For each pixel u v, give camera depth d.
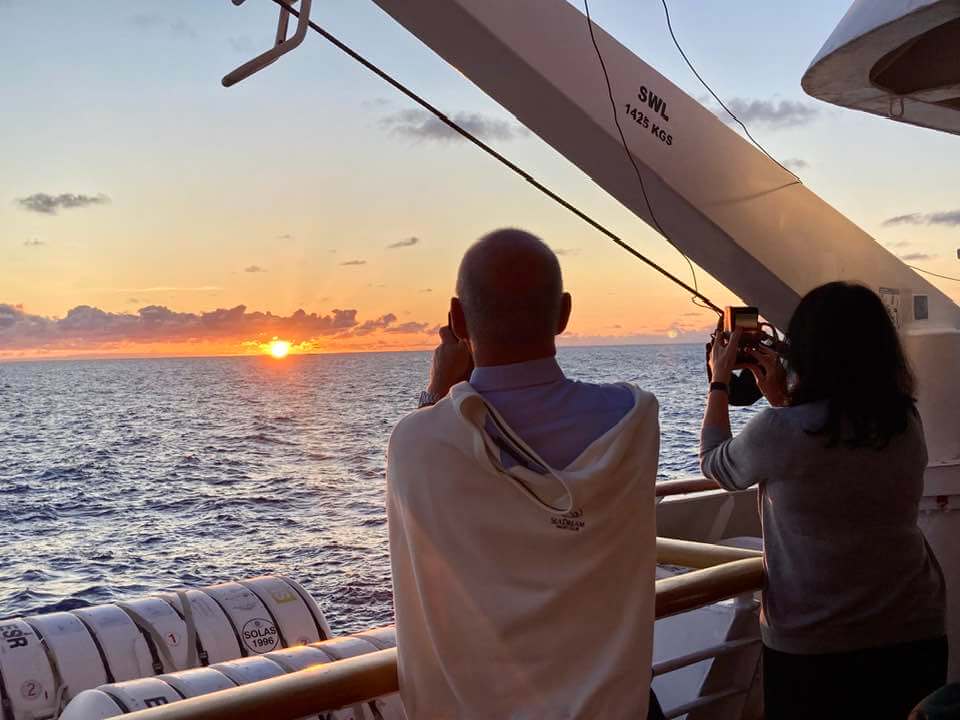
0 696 3.19
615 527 1.30
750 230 3.42
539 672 1.27
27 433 81.44
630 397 1.37
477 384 1.37
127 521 33.25
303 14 2.67
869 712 2.03
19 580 23.69
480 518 1.27
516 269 1.34
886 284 3.51
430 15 2.97
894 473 2.02
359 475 48.81
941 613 2.13
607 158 3.33
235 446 67.06
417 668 1.32
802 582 2.05
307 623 3.83
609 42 3.22
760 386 2.37
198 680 2.62
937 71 2.15
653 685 3.01
